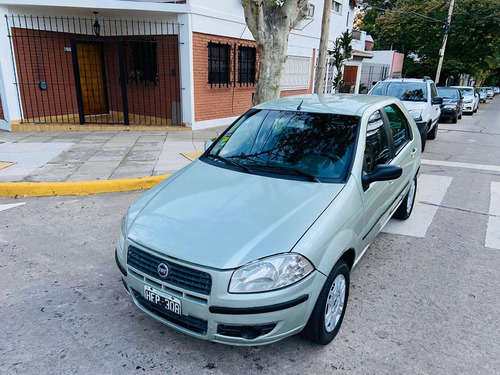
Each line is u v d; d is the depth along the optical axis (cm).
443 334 308
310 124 368
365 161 341
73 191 593
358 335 304
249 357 279
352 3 2222
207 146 427
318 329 272
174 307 253
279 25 728
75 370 262
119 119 1142
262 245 248
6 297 339
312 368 269
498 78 5850
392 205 426
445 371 269
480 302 353
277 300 239
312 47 1673
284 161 344
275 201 288
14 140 876
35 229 473
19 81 953
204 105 1084
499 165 869
